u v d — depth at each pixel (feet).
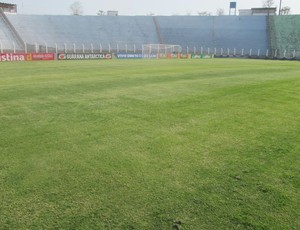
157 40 239.50
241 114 32.68
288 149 22.26
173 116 31.04
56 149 21.39
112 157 20.13
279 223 13.33
